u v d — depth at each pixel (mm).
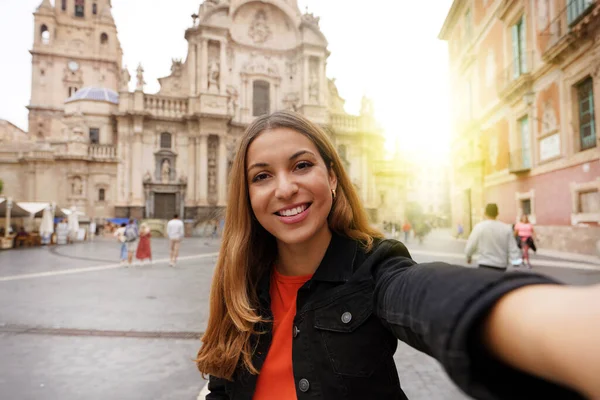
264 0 42250
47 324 6309
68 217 29984
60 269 13367
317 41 43094
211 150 39312
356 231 1275
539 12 15914
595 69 12859
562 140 14797
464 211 25062
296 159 1192
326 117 42531
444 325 467
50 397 3736
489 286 474
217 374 1293
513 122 18328
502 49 19031
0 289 9492
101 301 8133
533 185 16891
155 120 38875
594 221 13078
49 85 58531
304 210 1180
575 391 350
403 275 788
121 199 36906
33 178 35812
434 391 3840
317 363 1064
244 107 41500
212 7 39781
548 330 354
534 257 13492
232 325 1319
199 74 39562
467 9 23359
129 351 5039
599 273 9758
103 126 41688
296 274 1308
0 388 3928
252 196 1247
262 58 42719
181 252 20625
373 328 1037
